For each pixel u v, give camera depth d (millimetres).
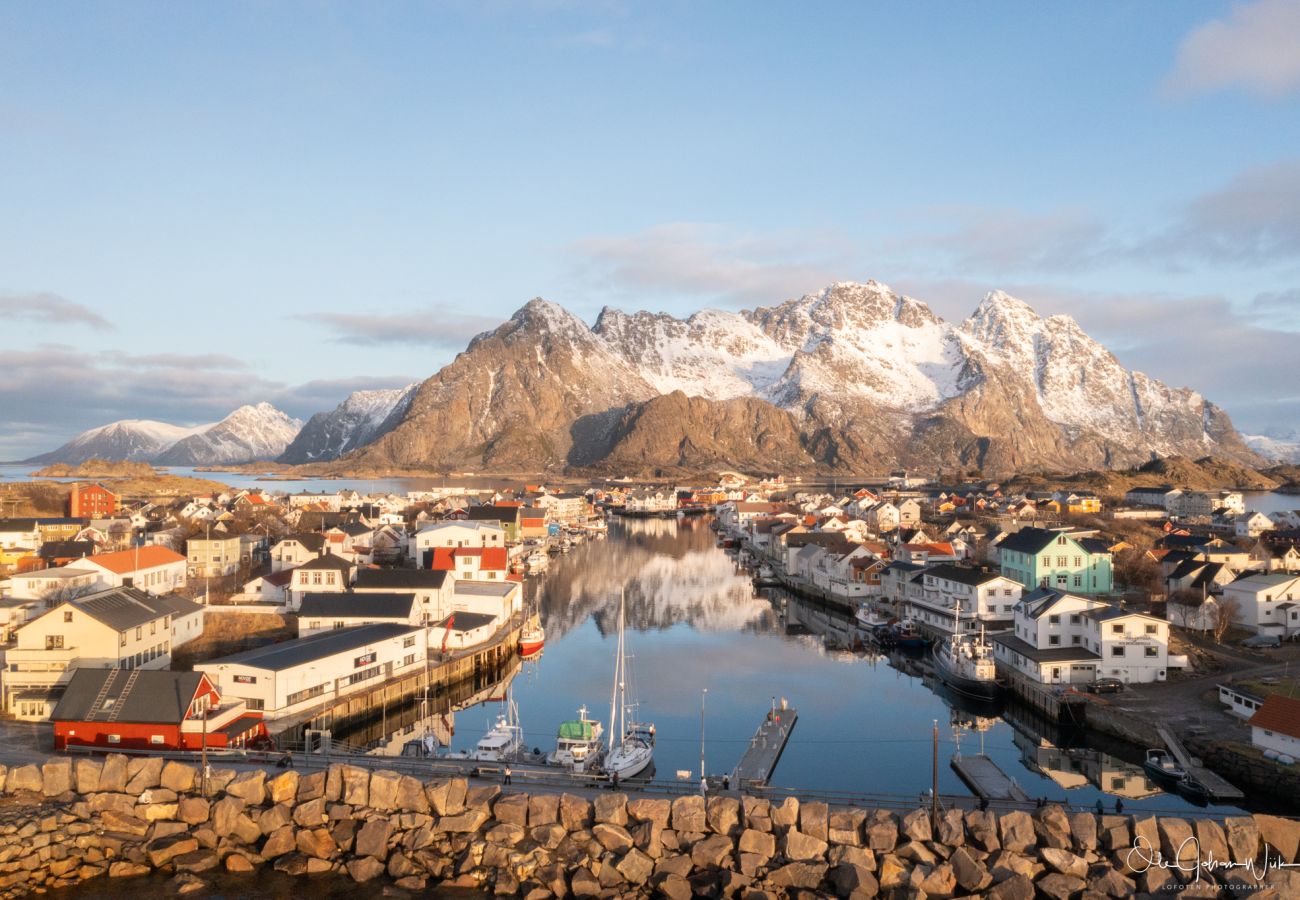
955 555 144125
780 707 80188
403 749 65500
